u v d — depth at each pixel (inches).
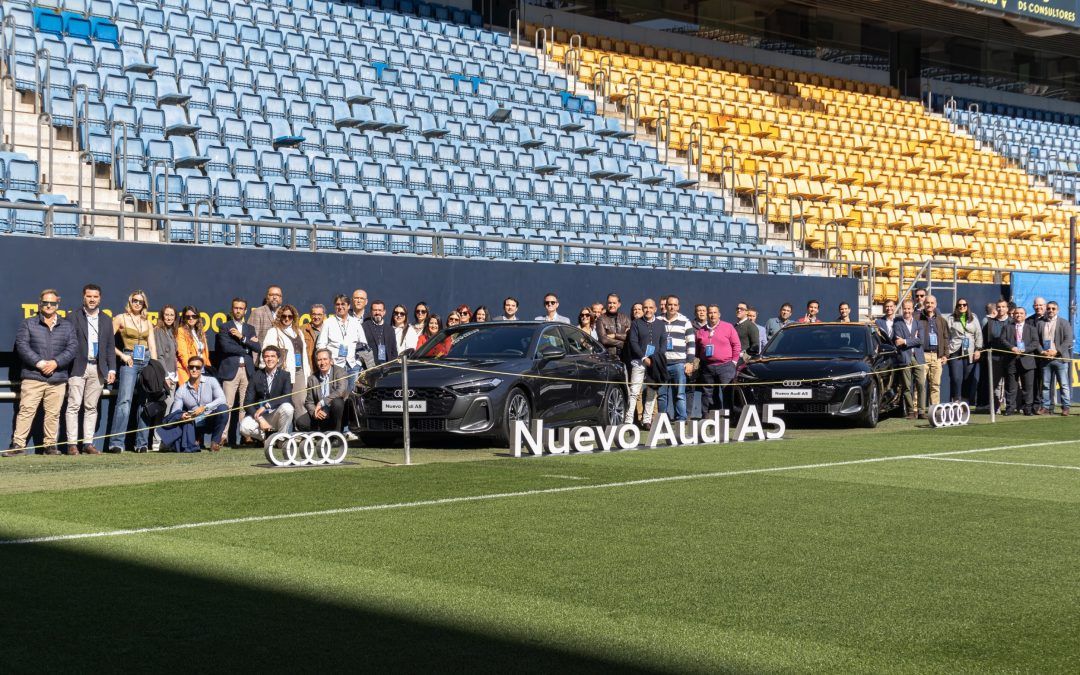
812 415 639.8
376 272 636.1
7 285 505.0
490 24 1311.5
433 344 573.3
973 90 1728.6
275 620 205.5
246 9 1037.2
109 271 534.3
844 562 257.8
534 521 307.9
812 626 204.2
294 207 751.1
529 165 985.5
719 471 418.9
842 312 793.6
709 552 267.7
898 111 1561.3
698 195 1064.2
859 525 304.3
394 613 211.0
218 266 571.5
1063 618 210.7
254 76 917.8
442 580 237.5
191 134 783.1
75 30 866.8
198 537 281.7
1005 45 1707.7
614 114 1211.9
